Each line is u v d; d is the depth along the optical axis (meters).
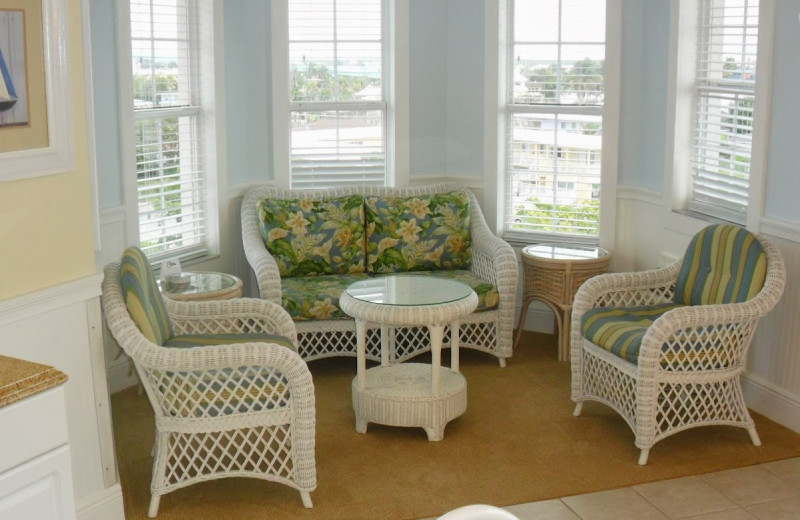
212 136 5.09
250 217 5.12
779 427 4.09
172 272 4.32
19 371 2.21
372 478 3.62
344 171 5.62
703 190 4.84
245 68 5.28
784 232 4.04
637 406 3.71
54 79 2.80
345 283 4.94
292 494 3.50
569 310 4.92
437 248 5.20
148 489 3.53
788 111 3.99
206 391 3.27
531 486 3.55
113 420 4.20
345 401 4.43
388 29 5.50
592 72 5.29
